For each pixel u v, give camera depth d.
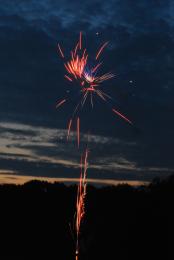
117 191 28.70
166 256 21.03
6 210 34.09
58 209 33.81
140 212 24.78
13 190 38.31
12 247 25.66
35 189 38.12
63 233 28.02
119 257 21.03
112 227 23.56
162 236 22.38
